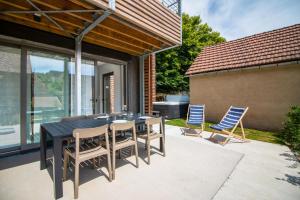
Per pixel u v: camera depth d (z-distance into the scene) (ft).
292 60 18.44
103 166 10.13
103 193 7.48
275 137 17.42
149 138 10.59
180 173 9.35
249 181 8.64
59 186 7.16
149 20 12.71
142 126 14.84
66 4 10.05
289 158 11.69
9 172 9.43
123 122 9.73
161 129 11.99
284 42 21.09
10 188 7.85
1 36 11.49
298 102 18.58
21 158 11.48
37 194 7.42
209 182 8.43
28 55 13.01
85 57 16.78
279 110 19.80
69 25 12.46
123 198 7.14
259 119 21.38
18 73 12.61
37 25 12.25
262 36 24.39
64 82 15.07
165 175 9.12
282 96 19.61
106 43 16.08
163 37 14.35
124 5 10.79
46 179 8.69
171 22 15.05
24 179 8.67
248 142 15.46
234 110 16.83
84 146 9.20
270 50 21.50
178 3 16.29
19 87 12.65
